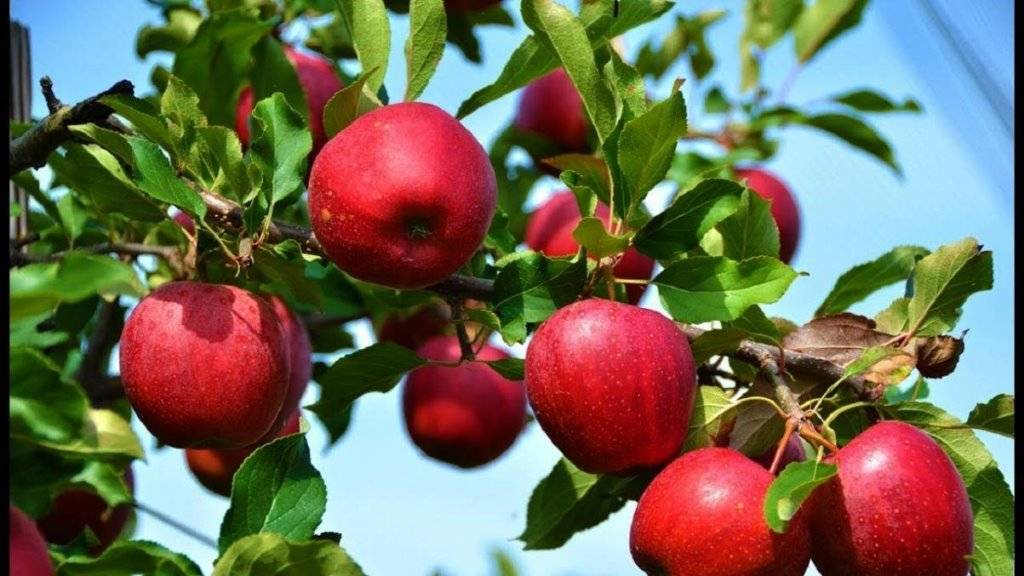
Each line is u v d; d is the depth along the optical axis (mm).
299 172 1760
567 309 1709
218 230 1777
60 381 1609
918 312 1791
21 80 1956
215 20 1929
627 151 1725
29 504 1636
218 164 1791
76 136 1738
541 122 2184
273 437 1830
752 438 1755
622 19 1815
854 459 1685
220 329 1725
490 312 1742
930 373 1793
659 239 1748
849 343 1793
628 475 1736
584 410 1687
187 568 1636
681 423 1699
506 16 2141
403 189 1684
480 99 1789
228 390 1722
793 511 1632
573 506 1846
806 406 1741
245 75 1953
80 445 1624
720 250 1883
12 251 1828
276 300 1853
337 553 1629
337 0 1786
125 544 1634
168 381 1717
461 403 2129
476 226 1708
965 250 1775
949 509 1675
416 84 1781
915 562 1671
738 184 1746
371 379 1829
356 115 1749
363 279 1723
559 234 2078
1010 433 1760
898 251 1932
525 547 1849
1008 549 1759
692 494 1665
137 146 1718
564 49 1746
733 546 1656
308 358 1855
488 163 1723
